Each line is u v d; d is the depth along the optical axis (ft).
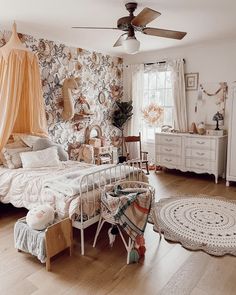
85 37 14.08
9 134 11.74
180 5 9.72
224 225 9.82
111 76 18.88
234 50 15.14
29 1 9.25
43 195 9.00
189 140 15.97
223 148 15.66
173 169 18.07
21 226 7.96
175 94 17.33
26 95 12.61
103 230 9.76
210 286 6.69
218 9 10.15
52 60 14.56
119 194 8.40
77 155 16.60
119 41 10.80
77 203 7.90
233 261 7.73
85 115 16.43
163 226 9.76
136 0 9.21
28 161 11.25
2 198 10.46
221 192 13.61
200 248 8.34
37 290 6.57
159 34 9.96
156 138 17.35
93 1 9.28
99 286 6.71
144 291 6.51
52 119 14.89
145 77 18.99
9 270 7.37
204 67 16.31
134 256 7.66
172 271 7.29
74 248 8.52
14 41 11.49
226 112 15.85
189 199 12.48
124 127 20.34
